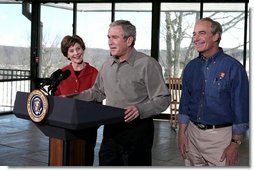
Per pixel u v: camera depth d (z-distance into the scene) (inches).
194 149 108.7
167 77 350.6
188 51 346.3
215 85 101.7
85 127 75.0
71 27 370.3
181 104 111.1
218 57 102.4
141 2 350.0
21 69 374.3
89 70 135.5
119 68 98.0
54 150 81.7
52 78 89.2
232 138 101.4
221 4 334.3
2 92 366.6
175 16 346.6
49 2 373.7
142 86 96.5
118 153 100.5
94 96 107.1
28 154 223.6
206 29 99.8
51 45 377.4
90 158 122.6
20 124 315.3
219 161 103.1
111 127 100.7
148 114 91.3
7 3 360.2
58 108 74.2
